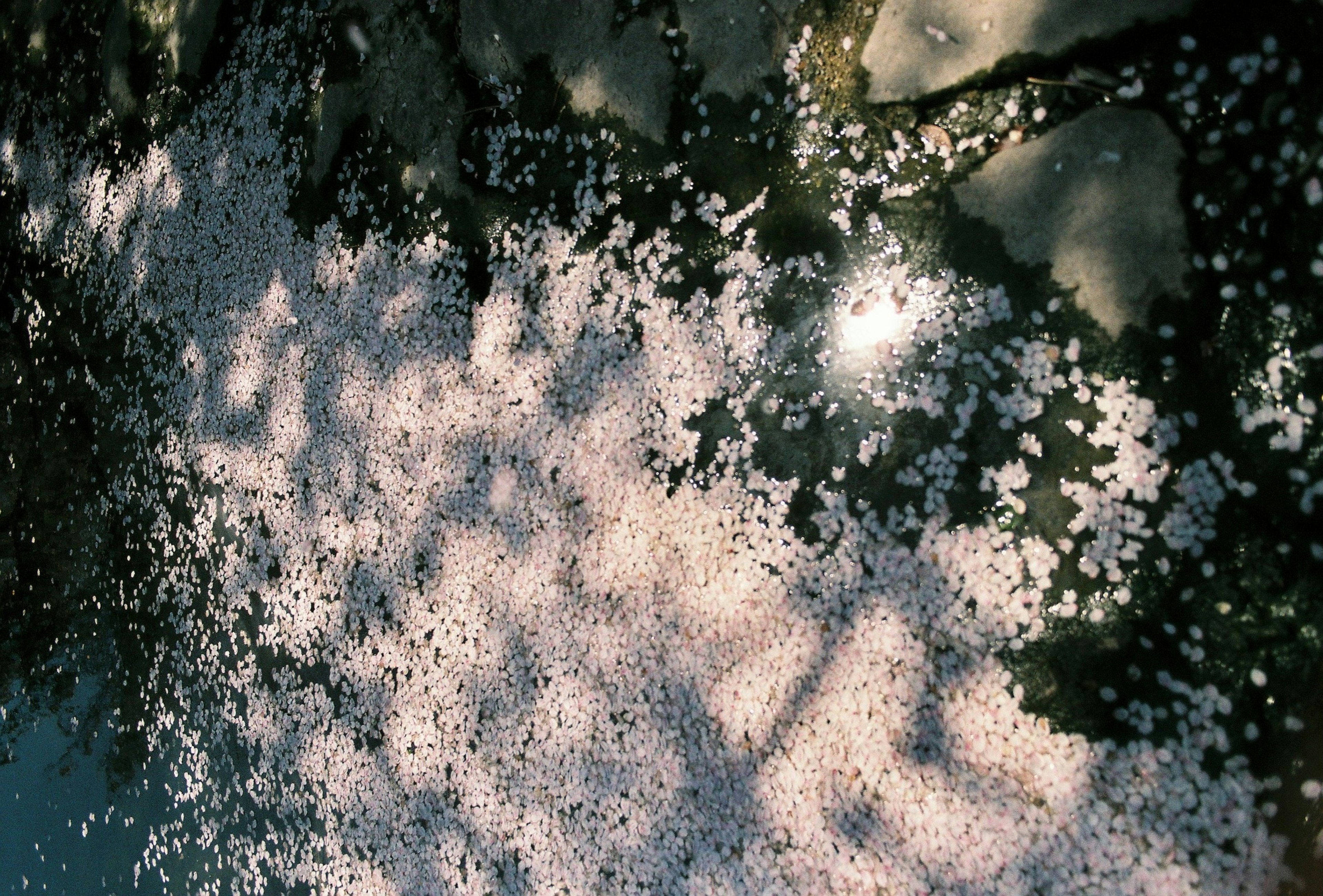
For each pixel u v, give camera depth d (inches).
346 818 74.5
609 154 64.6
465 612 68.5
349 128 75.8
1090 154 51.6
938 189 55.2
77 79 101.8
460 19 69.3
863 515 56.4
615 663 62.2
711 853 58.6
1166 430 50.4
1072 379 52.2
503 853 65.9
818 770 55.9
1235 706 48.8
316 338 78.1
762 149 59.8
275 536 80.4
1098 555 51.4
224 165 86.1
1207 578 49.7
